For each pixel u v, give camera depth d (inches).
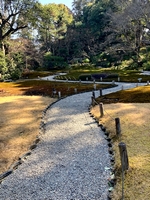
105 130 495.8
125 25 2044.8
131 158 335.6
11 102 925.2
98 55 2689.5
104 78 1649.9
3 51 1919.3
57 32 2982.3
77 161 360.8
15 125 604.4
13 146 464.8
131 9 1801.2
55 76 2110.0
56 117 660.7
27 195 281.9
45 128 568.4
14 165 370.6
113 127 497.0
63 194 273.1
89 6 3294.8
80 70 2381.9
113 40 2518.5
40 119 655.1
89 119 601.3
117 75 1637.6
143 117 528.4
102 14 2876.5
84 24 3132.4
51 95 1087.0
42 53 2952.8
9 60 1987.0
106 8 2748.5
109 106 685.9
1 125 607.5
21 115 705.0
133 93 848.9
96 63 2682.1
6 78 1947.6
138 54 2241.6
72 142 452.1
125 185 269.7
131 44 2253.9
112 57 2544.3
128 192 255.8
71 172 325.7
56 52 3147.1
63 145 441.4
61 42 3102.9
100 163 342.3
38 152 420.8
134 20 2039.9
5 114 722.2
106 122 542.6
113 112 607.5
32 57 2802.7
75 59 3024.1
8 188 304.3
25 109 786.2
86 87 1263.5
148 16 1710.1
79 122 585.6
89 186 283.0
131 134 438.0
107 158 357.7
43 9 1782.7
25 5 1683.1
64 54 3095.5
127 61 2440.9
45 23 1932.8
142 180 272.7
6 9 1722.4
